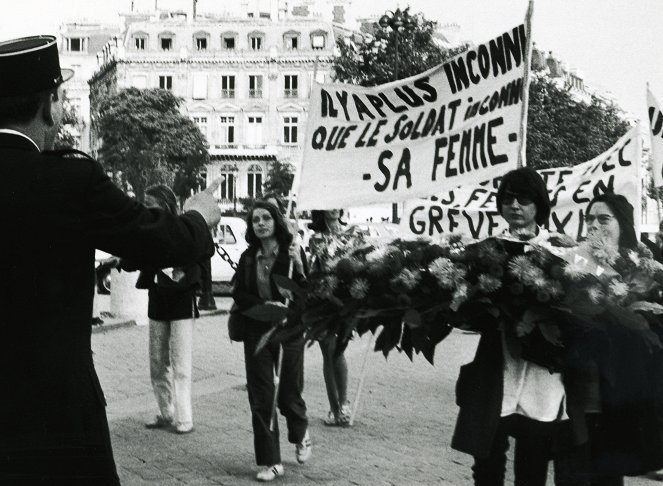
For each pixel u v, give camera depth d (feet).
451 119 28.14
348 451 28.17
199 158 298.15
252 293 25.43
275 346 25.35
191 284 29.96
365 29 369.09
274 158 353.10
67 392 10.05
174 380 30.60
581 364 16.15
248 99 356.59
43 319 10.05
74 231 10.13
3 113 10.49
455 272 15.70
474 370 16.47
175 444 28.94
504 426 16.51
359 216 162.30
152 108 294.25
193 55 357.20
